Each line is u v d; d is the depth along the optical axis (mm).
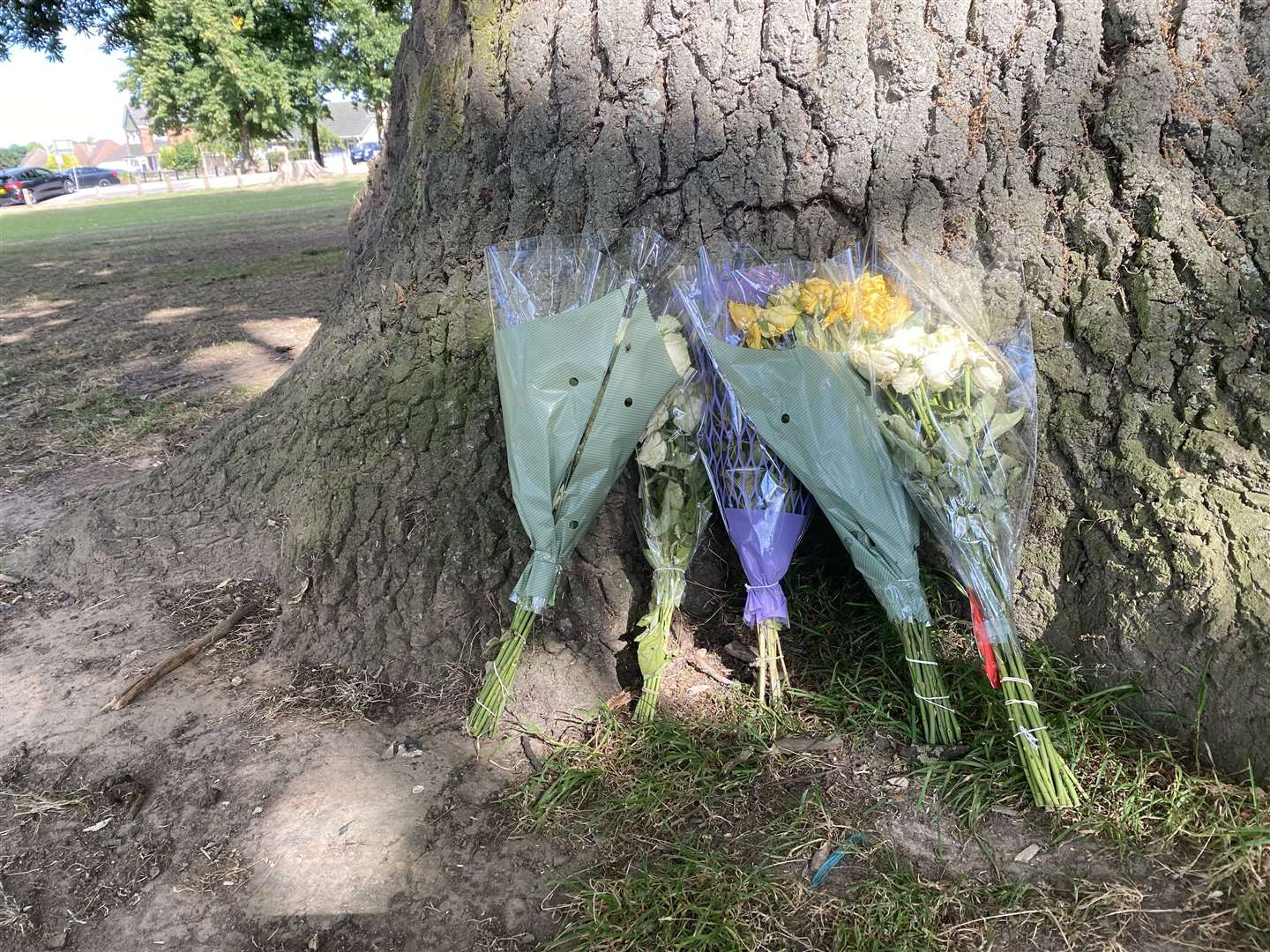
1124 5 2217
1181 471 2170
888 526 2195
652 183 2469
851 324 2189
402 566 2643
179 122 36438
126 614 3043
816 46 2328
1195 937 1672
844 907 1775
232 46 28062
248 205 25688
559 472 2207
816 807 2027
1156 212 2242
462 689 2492
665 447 2250
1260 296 2168
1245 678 1979
